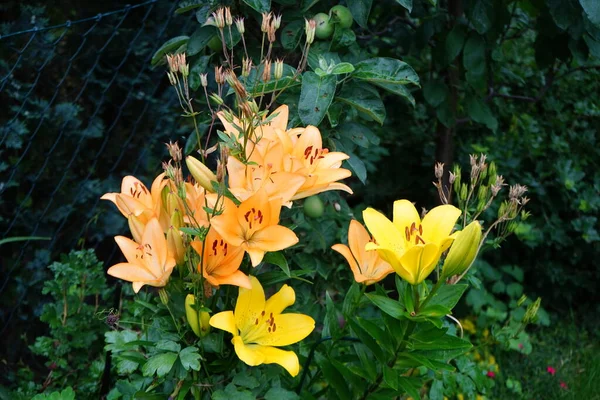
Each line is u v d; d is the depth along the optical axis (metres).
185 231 1.10
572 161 2.98
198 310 1.14
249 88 1.46
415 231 1.16
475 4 2.00
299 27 1.60
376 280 1.25
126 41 2.70
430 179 2.84
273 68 1.56
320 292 1.90
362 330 1.28
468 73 2.10
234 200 1.17
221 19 1.23
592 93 3.28
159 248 1.13
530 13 2.33
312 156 1.22
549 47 2.21
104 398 1.68
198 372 1.21
